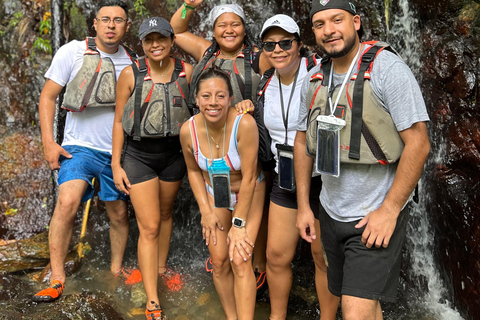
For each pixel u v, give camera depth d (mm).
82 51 3686
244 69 3330
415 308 3574
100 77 3641
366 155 2291
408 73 2207
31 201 5137
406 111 2184
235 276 3100
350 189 2404
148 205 3471
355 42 2332
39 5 5723
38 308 3377
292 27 2926
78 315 3322
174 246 4527
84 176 3682
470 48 3336
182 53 4652
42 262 4246
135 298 3771
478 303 3053
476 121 3211
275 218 3158
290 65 3002
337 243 2572
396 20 3982
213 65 2947
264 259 3867
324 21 2305
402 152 2256
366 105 2258
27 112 5570
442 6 3529
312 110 2482
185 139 3084
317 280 3184
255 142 2975
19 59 5641
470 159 3225
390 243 2369
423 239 3740
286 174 3045
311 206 3121
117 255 4141
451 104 3428
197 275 4156
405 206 2416
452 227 3320
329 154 2373
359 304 2332
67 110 3770
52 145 3674
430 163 3629
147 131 3328
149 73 3355
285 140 3062
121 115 3438
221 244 3189
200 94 2861
